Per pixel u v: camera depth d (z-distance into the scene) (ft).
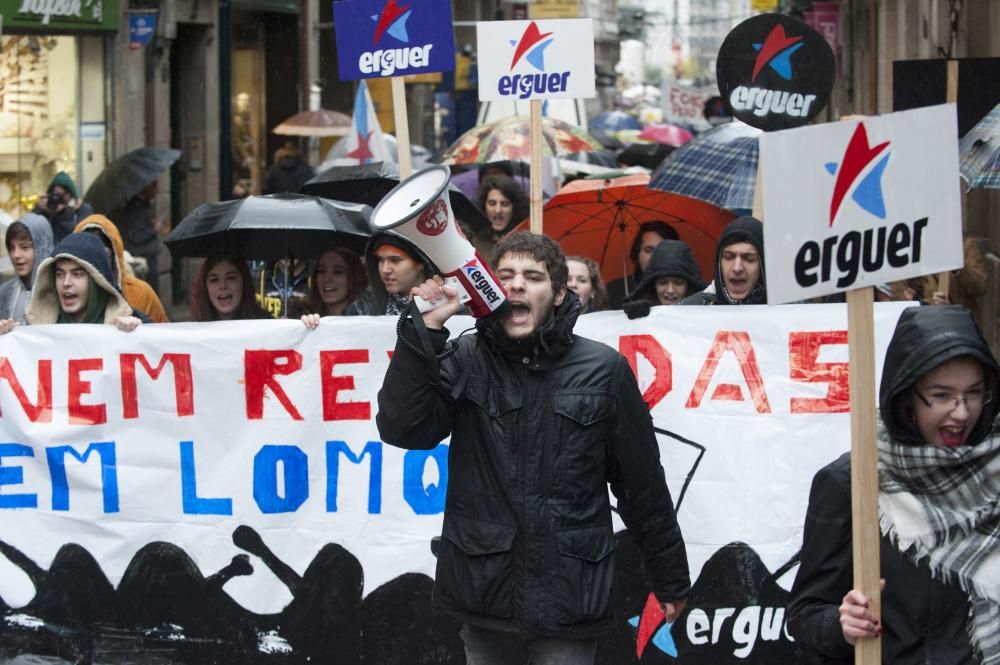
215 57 73.82
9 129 55.83
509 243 13.84
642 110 145.07
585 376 13.73
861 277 11.44
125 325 18.84
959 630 11.07
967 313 11.17
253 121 85.35
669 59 285.23
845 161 11.37
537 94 23.09
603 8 205.57
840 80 104.17
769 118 22.82
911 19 70.03
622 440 13.93
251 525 18.74
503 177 30.63
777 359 17.97
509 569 13.52
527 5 131.54
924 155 11.51
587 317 18.20
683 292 24.16
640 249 28.66
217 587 18.79
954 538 11.06
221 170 74.18
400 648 18.40
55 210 43.04
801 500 17.93
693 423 18.08
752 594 17.93
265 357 18.66
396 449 18.44
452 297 13.39
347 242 24.58
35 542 19.06
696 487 18.06
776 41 22.65
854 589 11.20
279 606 18.67
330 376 18.60
